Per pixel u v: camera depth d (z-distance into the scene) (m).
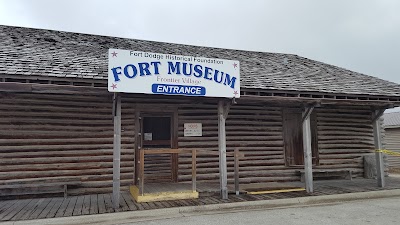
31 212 6.34
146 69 6.80
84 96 8.88
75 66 7.47
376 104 9.31
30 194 7.89
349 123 11.62
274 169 10.47
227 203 7.12
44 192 7.91
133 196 8.05
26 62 7.18
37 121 8.41
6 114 8.17
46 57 7.93
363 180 10.81
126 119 9.24
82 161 8.67
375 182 10.26
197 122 9.88
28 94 8.39
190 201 7.33
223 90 7.39
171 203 7.11
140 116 9.42
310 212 6.75
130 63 6.69
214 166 9.88
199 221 6.01
